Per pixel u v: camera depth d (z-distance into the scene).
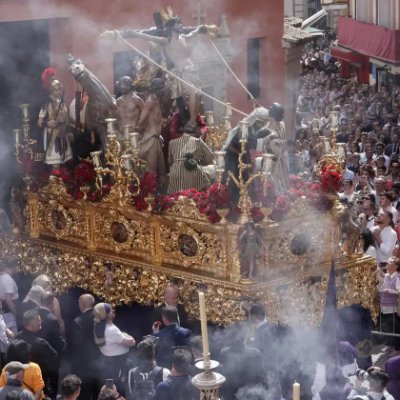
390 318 49.22
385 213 51.56
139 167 47.81
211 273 45.00
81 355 42.97
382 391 36.47
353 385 37.62
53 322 42.91
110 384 36.12
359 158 69.44
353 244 47.47
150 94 48.69
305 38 82.19
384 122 88.94
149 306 47.09
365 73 121.69
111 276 47.72
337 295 46.41
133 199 47.09
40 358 41.00
